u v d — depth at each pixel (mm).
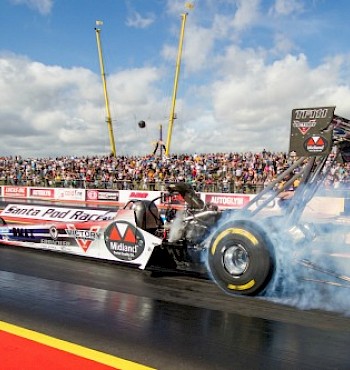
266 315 3936
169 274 5426
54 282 5008
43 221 6555
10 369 2828
